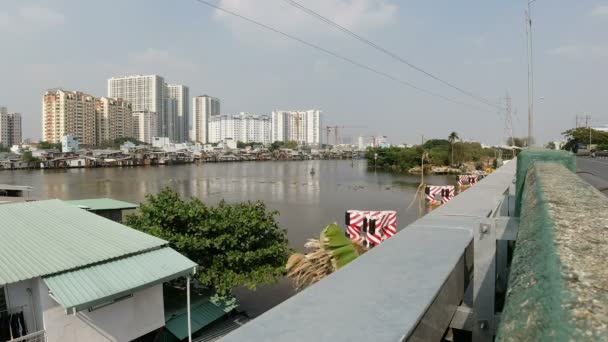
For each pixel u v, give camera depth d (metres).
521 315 0.55
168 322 10.69
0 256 8.20
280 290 15.84
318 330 0.74
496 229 1.84
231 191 50.69
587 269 0.58
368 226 15.86
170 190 13.20
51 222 10.66
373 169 95.06
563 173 1.96
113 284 7.85
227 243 11.86
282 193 48.62
